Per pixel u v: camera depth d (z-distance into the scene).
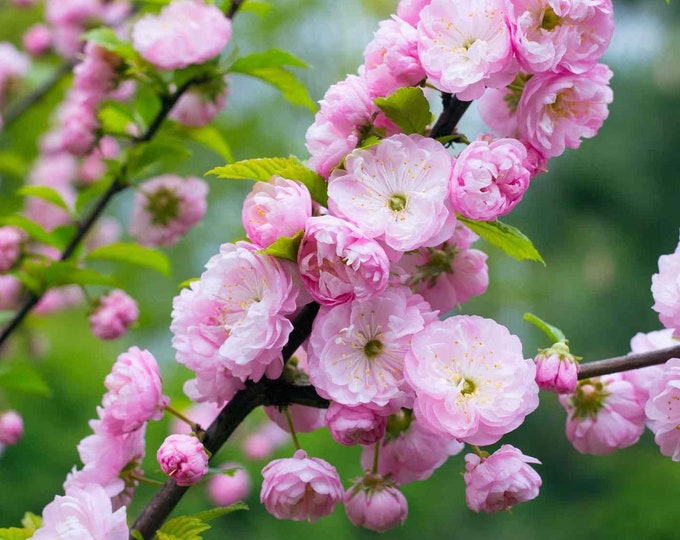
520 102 0.72
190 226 0.98
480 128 1.64
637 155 3.24
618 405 0.77
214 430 0.73
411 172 0.71
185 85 0.91
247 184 2.26
